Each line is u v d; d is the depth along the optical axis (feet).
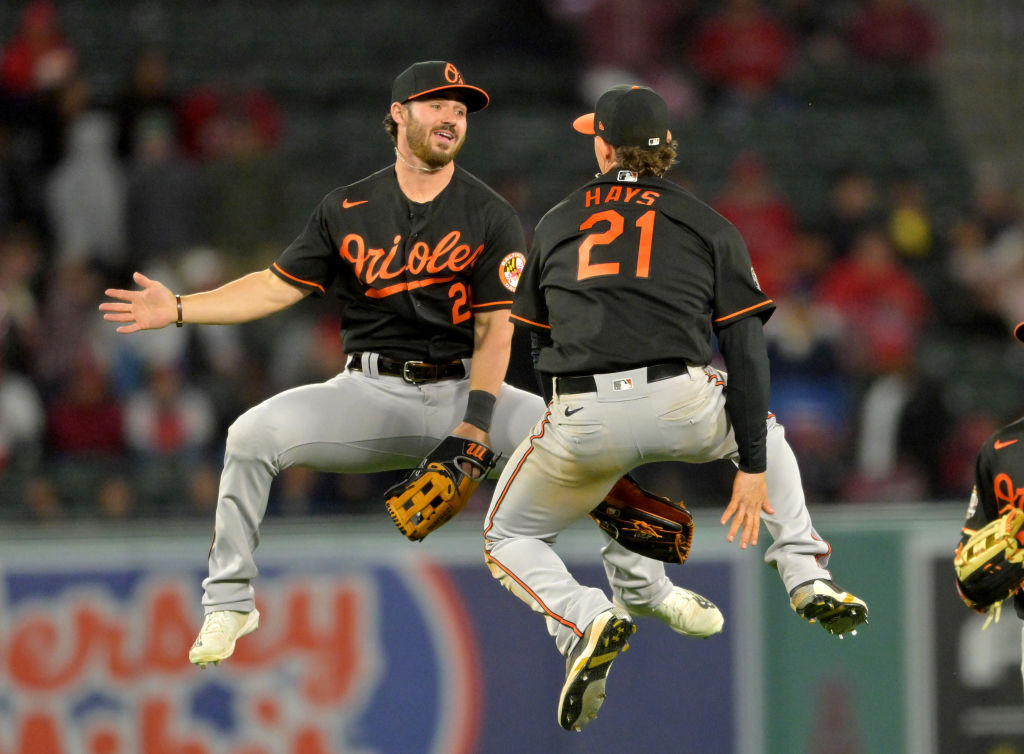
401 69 166.30
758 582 83.05
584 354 47.32
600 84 161.07
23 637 79.61
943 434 116.57
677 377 47.19
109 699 80.07
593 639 46.83
